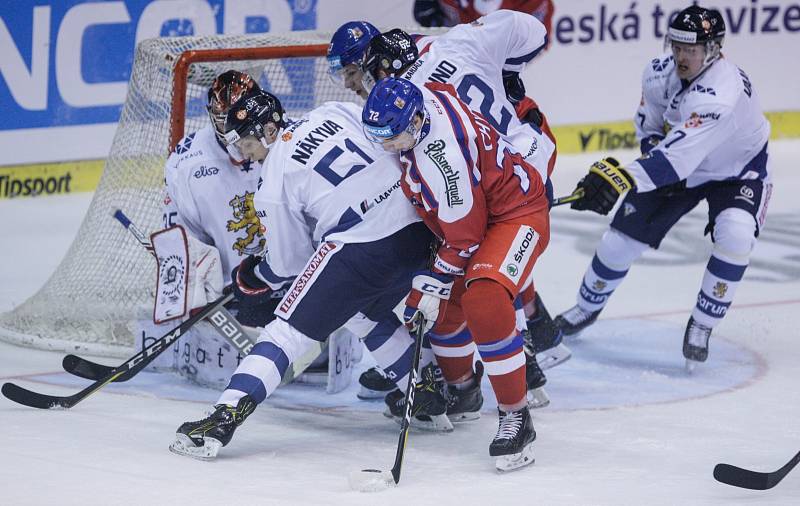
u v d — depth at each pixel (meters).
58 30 27.58
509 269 12.18
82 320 17.41
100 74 28.34
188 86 18.92
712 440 13.57
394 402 13.99
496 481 11.71
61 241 24.72
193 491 10.58
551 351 16.64
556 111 33.44
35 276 21.83
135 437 12.67
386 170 12.48
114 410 13.96
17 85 27.34
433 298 12.44
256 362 12.41
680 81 17.08
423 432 13.86
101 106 28.56
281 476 11.53
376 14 30.73
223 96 13.70
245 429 13.60
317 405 15.12
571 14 32.91
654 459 12.73
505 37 14.49
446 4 31.19
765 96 35.91
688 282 22.77
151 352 13.84
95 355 16.88
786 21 35.69
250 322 14.79
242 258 15.35
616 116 34.34
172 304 15.14
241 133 13.02
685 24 16.08
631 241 17.67
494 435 13.78
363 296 12.71
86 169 28.73
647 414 14.77
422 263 12.98
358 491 11.04
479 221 12.16
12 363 16.41
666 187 17.38
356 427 14.02
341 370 15.68
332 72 14.21
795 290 21.98
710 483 11.73
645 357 17.83
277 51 17.52
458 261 12.31
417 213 12.66
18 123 27.53
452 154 11.84
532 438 12.34
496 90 14.46
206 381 15.38
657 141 17.98
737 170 17.06
